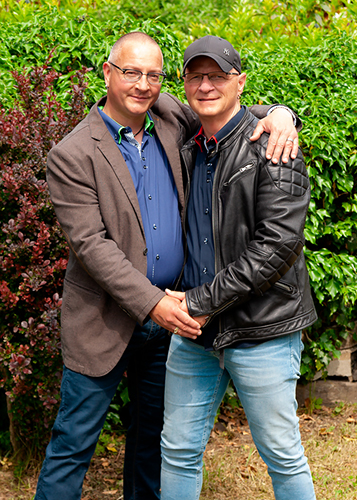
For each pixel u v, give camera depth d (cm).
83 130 216
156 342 246
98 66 338
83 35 339
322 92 344
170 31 351
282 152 200
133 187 215
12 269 290
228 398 376
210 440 348
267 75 349
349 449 328
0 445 333
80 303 221
